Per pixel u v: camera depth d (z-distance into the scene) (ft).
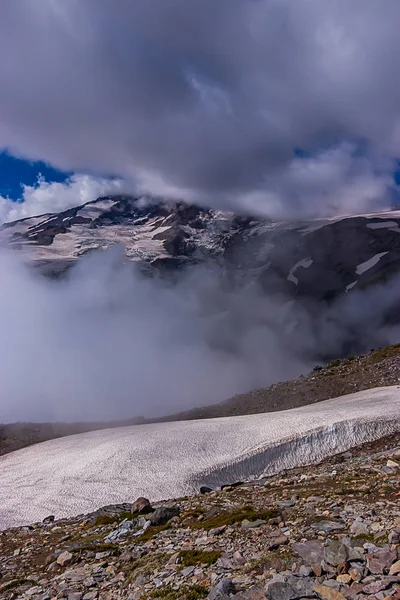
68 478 135.13
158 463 138.10
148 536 47.57
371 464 79.20
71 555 44.86
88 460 147.64
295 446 140.87
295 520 40.09
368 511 39.19
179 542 41.37
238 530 40.75
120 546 46.34
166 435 163.63
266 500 59.52
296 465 135.23
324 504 45.96
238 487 85.56
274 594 24.16
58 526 74.64
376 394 195.11
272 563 29.35
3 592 38.60
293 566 28.48
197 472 129.18
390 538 29.50
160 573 33.19
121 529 56.03
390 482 53.52
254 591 25.26
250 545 35.29
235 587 27.20
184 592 28.60
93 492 123.85
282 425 159.53
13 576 44.68
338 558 27.30
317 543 31.45
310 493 57.11
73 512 113.19
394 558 26.20
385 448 129.29
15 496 127.75
